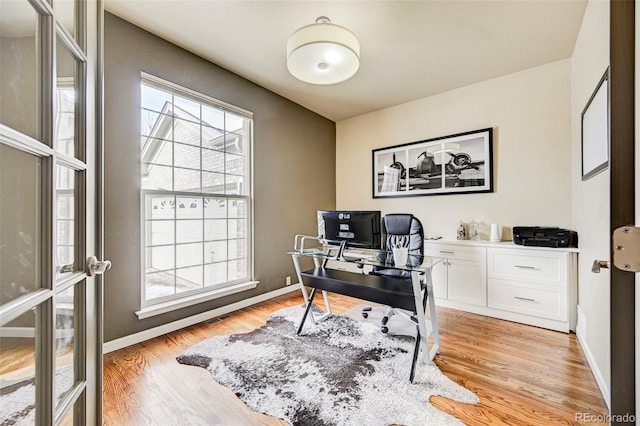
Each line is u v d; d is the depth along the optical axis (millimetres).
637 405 536
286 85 3430
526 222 3025
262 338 2414
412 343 2312
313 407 1568
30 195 635
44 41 676
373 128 4285
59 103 767
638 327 537
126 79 2289
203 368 1965
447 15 2191
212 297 2877
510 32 2400
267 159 3551
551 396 1659
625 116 554
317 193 4332
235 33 2439
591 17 1998
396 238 2836
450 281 3193
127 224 2307
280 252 3717
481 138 3287
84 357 871
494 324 2723
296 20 2262
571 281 2498
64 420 777
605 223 1724
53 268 689
